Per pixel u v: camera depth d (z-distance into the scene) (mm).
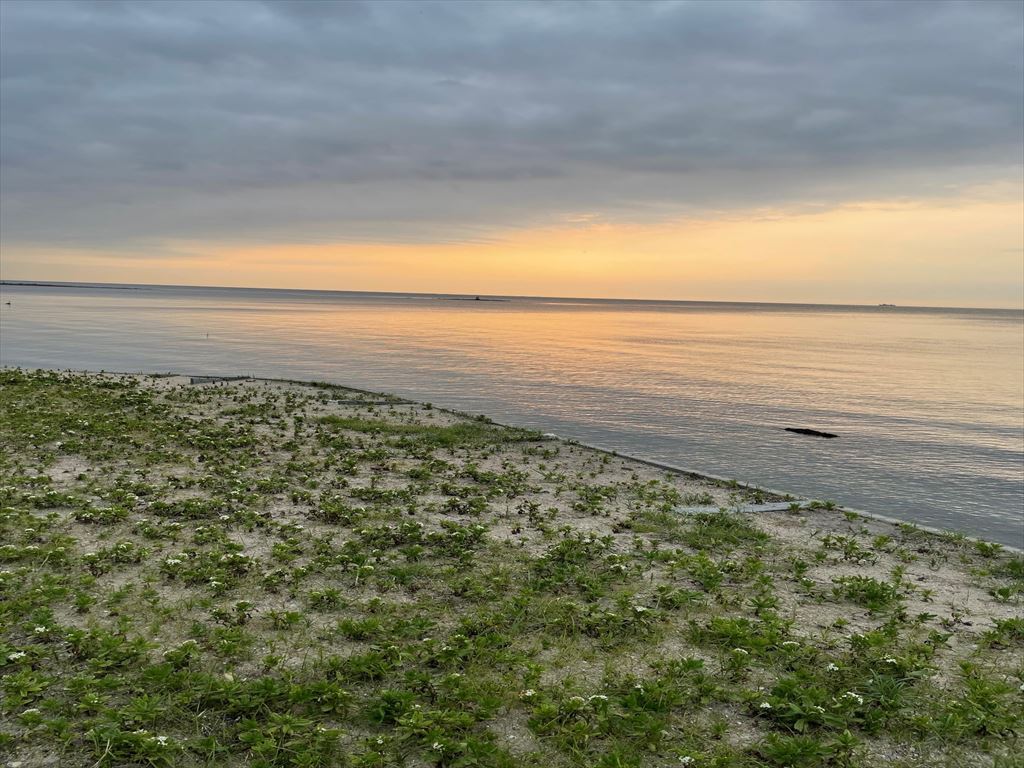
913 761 5012
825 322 143000
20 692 5266
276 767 4727
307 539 9359
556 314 153875
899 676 6117
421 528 9719
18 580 7418
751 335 83375
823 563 9398
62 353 40188
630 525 10688
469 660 6180
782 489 16203
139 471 12367
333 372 35188
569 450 16641
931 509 15172
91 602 6930
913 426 25406
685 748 5012
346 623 6586
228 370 34500
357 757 4754
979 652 6688
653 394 30984
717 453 19859
